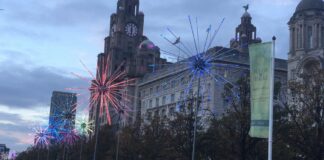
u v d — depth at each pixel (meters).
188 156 72.25
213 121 68.19
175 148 75.81
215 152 69.12
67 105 148.88
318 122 51.97
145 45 188.50
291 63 92.19
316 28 90.56
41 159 197.12
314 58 85.19
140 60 183.75
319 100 53.00
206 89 110.19
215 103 106.38
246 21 180.12
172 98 136.25
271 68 36.66
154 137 88.44
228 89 65.25
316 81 54.16
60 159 169.50
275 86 62.72
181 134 75.31
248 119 57.34
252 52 37.84
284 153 58.28
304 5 92.50
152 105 151.38
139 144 92.25
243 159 57.97
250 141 59.38
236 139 59.31
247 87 60.41
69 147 152.38
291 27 94.12
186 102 109.19
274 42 36.81
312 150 51.66
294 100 59.22
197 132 72.81
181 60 63.34
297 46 91.38
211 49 89.94
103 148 125.69
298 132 54.16
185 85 122.75
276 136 56.69
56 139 168.50
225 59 109.50
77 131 148.38
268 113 36.31
